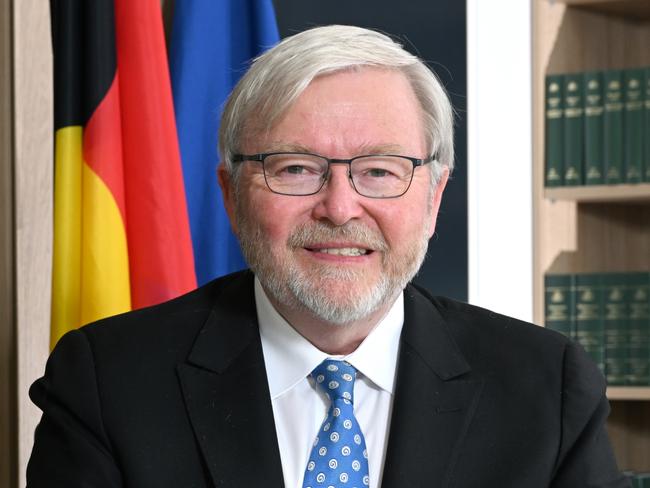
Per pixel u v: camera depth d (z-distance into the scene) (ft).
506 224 13.50
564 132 11.69
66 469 6.17
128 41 9.40
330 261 6.15
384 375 6.52
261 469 6.10
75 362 6.50
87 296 9.11
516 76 13.50
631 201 12.09
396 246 6.22
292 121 6.17
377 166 6.17
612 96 11.51
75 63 9.37
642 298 11.46
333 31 6.27
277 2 13.61
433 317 6.88
